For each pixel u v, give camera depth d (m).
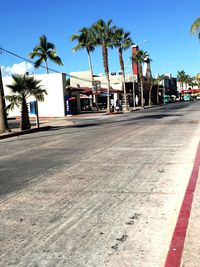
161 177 8.63
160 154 11.95
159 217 5.79
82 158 11.91
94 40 52.72
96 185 8.14
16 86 25.66
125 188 7.76
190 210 5.78
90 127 26.05
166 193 7.20
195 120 26.88
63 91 52.44
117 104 58.66
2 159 12.80
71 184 8.34
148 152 12.48
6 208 6.68
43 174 9.62
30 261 4.46
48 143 17.09
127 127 23.72
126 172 9.40
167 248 4.62
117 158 11.59
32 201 7.07
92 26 52.84
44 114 53.19
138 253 4.52
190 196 6.60
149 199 6.84
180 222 5.27
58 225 5.66
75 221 5.82
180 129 20.23
